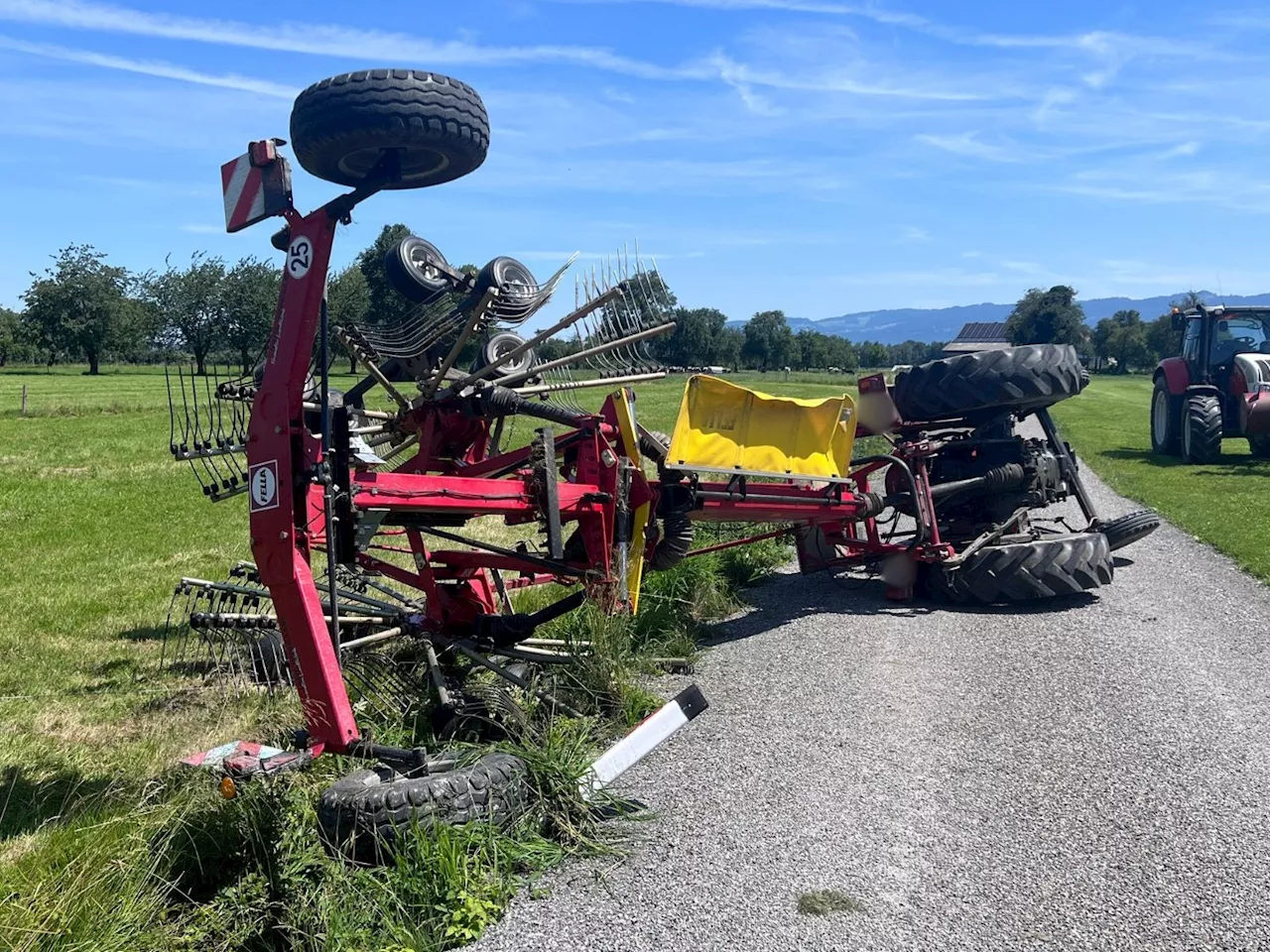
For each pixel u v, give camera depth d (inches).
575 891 155.9
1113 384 2790.4
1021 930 143.4
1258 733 215.9
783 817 180.1
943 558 328.8
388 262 262.7
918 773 198.5
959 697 242.7
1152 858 163.3
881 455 344.5
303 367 167.2
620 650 243.8
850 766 202.8
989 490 355.9
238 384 208.2
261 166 169.9
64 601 352.8
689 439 264.1
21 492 644.7
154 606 346.3
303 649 166.7
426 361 261.1
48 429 1136.8
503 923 146.7
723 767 203.8
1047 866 161.2
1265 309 777.6
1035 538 343.9
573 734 197.0
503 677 232.1
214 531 512.1
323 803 155.5
